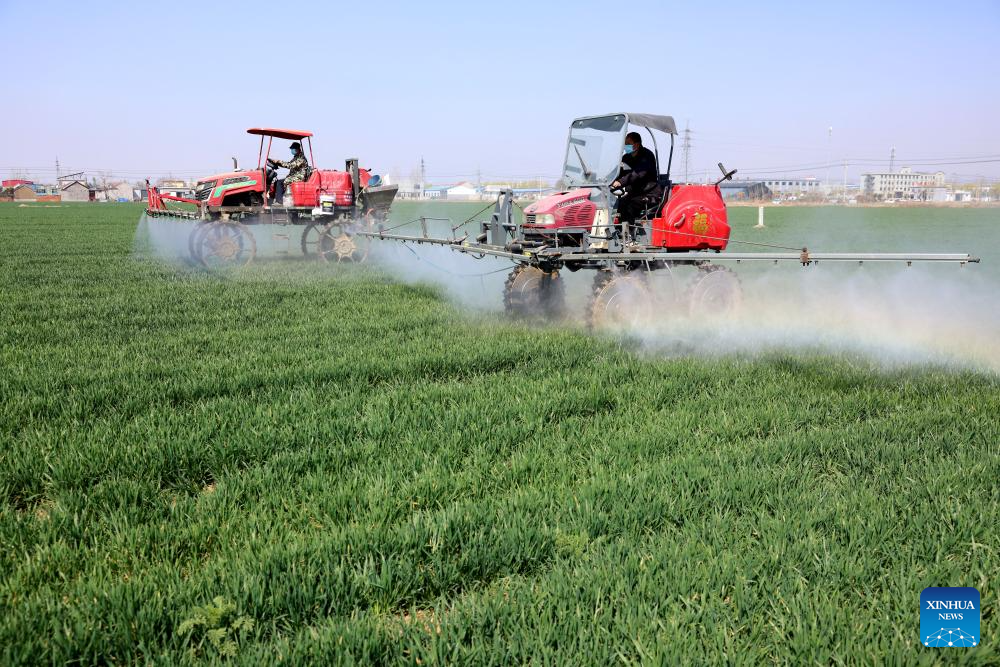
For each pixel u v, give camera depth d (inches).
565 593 115.3
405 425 196.2
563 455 174.1
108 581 118.5
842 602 115.1
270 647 102.3
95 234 1024.2
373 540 131.1
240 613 110.4
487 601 114.0
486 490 157.1
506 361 273.6
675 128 360.2
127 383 231.9
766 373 253.3
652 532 137.7
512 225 367.2
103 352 283.9
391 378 249.3
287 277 539.2
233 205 644.1
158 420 197.0
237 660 101.0
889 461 169.9
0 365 260.4
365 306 403.5
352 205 671.1
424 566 126.1
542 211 346.0
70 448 174.4
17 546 133.4
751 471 162.2
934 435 184.9
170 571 121.0
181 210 702.5
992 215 1899.6
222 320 361.4
